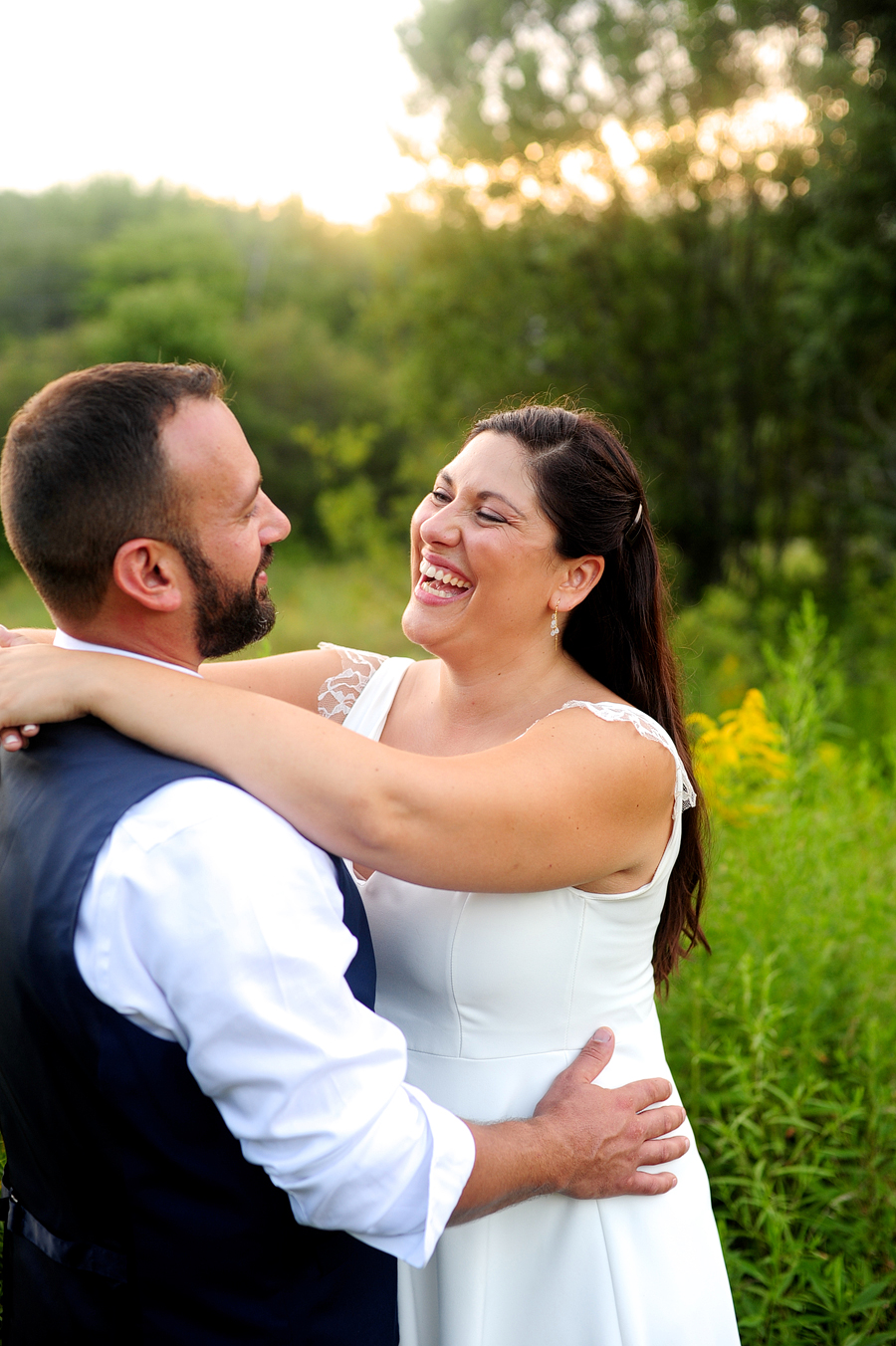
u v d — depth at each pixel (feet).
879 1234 6.74
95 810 3.43
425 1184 3.51
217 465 3.71
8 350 101.14
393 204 42.96
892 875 9.27
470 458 4.79
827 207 33.04
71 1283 3.62
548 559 4.73
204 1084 3.38
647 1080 4.62
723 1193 6.81
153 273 113.29
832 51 33.71
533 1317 4.45
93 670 3.76
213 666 5.52
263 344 90.79
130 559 3.68
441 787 3.84
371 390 85.51
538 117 38.70
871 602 32.94
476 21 40.83
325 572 60.85
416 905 4.55
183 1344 3.56
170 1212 3.48
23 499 3.67
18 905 3.51
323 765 3.69
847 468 39.27
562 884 4.30
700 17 34.83
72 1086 3.44
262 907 3.36
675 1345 4.51
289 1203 3.65
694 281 39.63
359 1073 3.46
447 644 4.85
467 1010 4.52
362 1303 4.00
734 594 36.06
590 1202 4.45
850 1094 7.79
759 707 9.70
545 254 39.68
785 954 8.01
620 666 5.32
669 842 4.78
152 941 3.32
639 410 40.40
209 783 3.54
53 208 138.00
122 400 3.60
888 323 32.22
